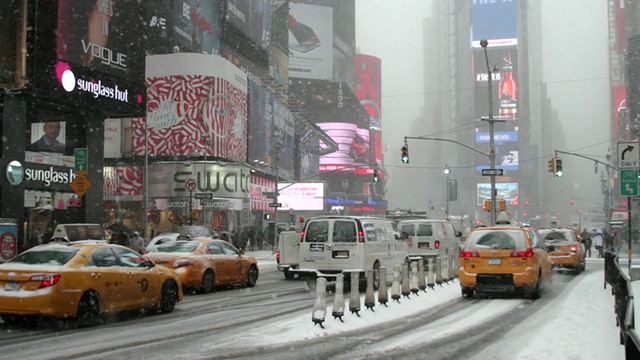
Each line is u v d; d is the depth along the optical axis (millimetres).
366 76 150500
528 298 15766
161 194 50375
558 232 25703
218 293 18250
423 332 10664
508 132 178750
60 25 29891
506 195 174625
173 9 52625
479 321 11922
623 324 8133
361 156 122375
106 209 51156
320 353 8930
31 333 10953
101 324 12047
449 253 23109
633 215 52469
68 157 34188
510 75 180375
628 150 19672
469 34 189500
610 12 132375
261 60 70062
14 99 29000
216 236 35750
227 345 9523
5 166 28438
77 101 30766
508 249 15266
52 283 11141
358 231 17328
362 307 13375
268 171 64562
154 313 13672
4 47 27422
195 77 50844
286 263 23219
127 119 51406
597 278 22188
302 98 111812
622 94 119500
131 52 34750
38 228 33469
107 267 12289
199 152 50406
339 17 125375
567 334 10156
